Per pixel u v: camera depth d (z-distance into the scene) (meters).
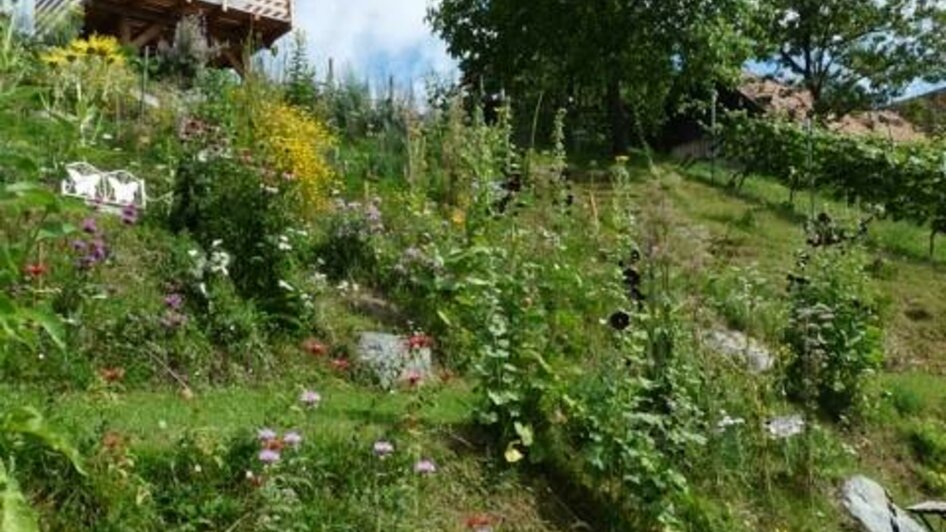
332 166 13.54
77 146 6.16
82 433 5.90
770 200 19.67
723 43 24.70
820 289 11.08
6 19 5.19
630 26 24.66
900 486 9.99
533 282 8.48
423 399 7.47
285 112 12.62
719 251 14.33
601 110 27.53
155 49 23.42
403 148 15.64
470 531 6.64
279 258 9.62
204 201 9.92
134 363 8.03
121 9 23.17
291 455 6.24
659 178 12.15
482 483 7.22
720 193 19.80
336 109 17.70
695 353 8.98
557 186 12.55
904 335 14.02
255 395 8.07
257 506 5.94
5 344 4.66
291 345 9.10
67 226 5.12
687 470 8.28
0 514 4.23
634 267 9.29
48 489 5.52
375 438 6.82
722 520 7.90
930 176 18.39
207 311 8.84
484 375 7.68
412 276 10.52
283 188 10.47
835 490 9.15
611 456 7.55
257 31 24.75
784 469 9.05
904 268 16.58
